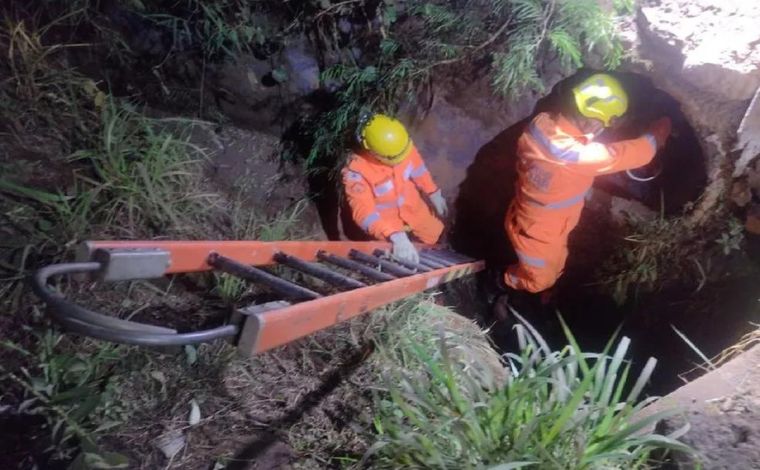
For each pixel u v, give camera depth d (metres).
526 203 3.88
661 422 2.33
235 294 2.99
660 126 3.74
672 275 4.31
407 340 2.93
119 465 2.13
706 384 2.47
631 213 4.50
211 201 3.56
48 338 2.36
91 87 3.35
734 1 3.52
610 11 3.69
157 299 2.83
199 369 2.59
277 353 2.80
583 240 4.79
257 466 2.28
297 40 4.03
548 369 2.36
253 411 2.51
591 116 3.45
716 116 3.59
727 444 2.19
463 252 5.05
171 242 2.05
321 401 2.63
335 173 4.19
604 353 2.44
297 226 4.08
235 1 3.73
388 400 2.64
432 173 4.59
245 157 4.11
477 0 3.73
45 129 3.15
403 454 2.19
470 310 4.77
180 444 2.31
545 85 4.07
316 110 4.21
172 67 3.86
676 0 3.63
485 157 4.54
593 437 2.18
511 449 2.11
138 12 3.63
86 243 1.84
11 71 3.16
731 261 3.98
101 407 2.29
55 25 3.45
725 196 3.90
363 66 4.08
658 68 3.65
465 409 2.26
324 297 2.00
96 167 3.02
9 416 2.18
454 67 4.07
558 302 5.04
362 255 3.12
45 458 2.10
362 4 3.89
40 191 2.87
